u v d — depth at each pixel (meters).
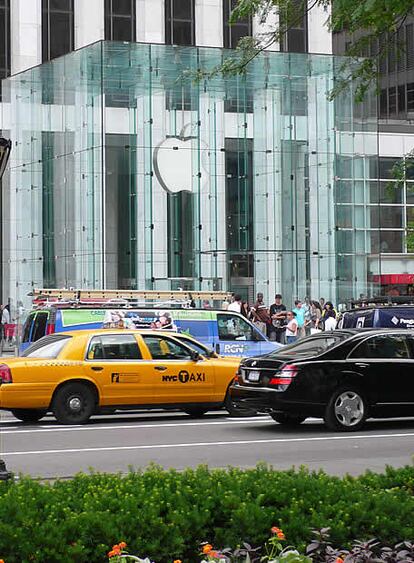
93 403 19.62
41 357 19.70
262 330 32.72
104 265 37.28
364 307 27.00
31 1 50.34
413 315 26.47
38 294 27.52
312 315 35.03
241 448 15.95
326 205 40.16
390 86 66.06
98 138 37.56
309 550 6.82
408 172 13.76
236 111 39.25
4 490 7.93
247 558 6.31
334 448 15.97
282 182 39.69
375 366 18.45
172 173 38.22
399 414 18.61
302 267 39.78
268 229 39.50
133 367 19.84
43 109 40.72
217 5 52.44
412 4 10.14
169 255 38.12
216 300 34.88
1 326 37.25
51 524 6.64
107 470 13.52
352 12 10.53
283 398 18.00
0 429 18.83
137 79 38.00
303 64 39.91
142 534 6.81
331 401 18.19
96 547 6.61
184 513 7.04
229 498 7.30
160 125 38.16
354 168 40.50
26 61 50.22
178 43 52.03
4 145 9.56
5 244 45.38
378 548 7.07
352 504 7.48
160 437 17.47
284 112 39.75
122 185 37.75
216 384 20.48
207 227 38.66
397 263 55.66
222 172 38.94
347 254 40.31
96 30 50.97
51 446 16.23
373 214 40.72
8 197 45.25
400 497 7.92
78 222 38.56
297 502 7.49
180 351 20.41
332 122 40.25
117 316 25.88
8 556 6.39
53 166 40.19
